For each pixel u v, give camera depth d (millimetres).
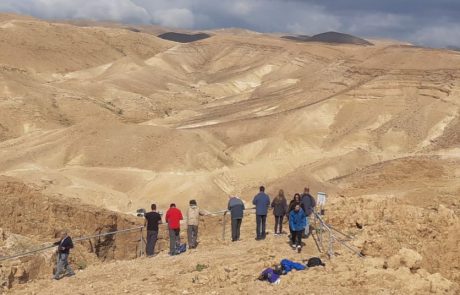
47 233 25078
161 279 16016
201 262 17516
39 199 27578
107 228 28453
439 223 18047
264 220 20484
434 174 42156
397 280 13898
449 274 15180
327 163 67312
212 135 80750
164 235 29125
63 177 54938
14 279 17234
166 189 57812
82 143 66438
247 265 16422
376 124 82438
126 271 17344
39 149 65125
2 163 61688
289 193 47000
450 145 70500
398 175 42281
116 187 58531
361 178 47938
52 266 19328
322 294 13383
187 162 65000
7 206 25500
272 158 75125
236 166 71000
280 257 16922
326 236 19188
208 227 27875
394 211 20188
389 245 16625
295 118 84312
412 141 76875
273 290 13953
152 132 68875
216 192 58188
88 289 15578
